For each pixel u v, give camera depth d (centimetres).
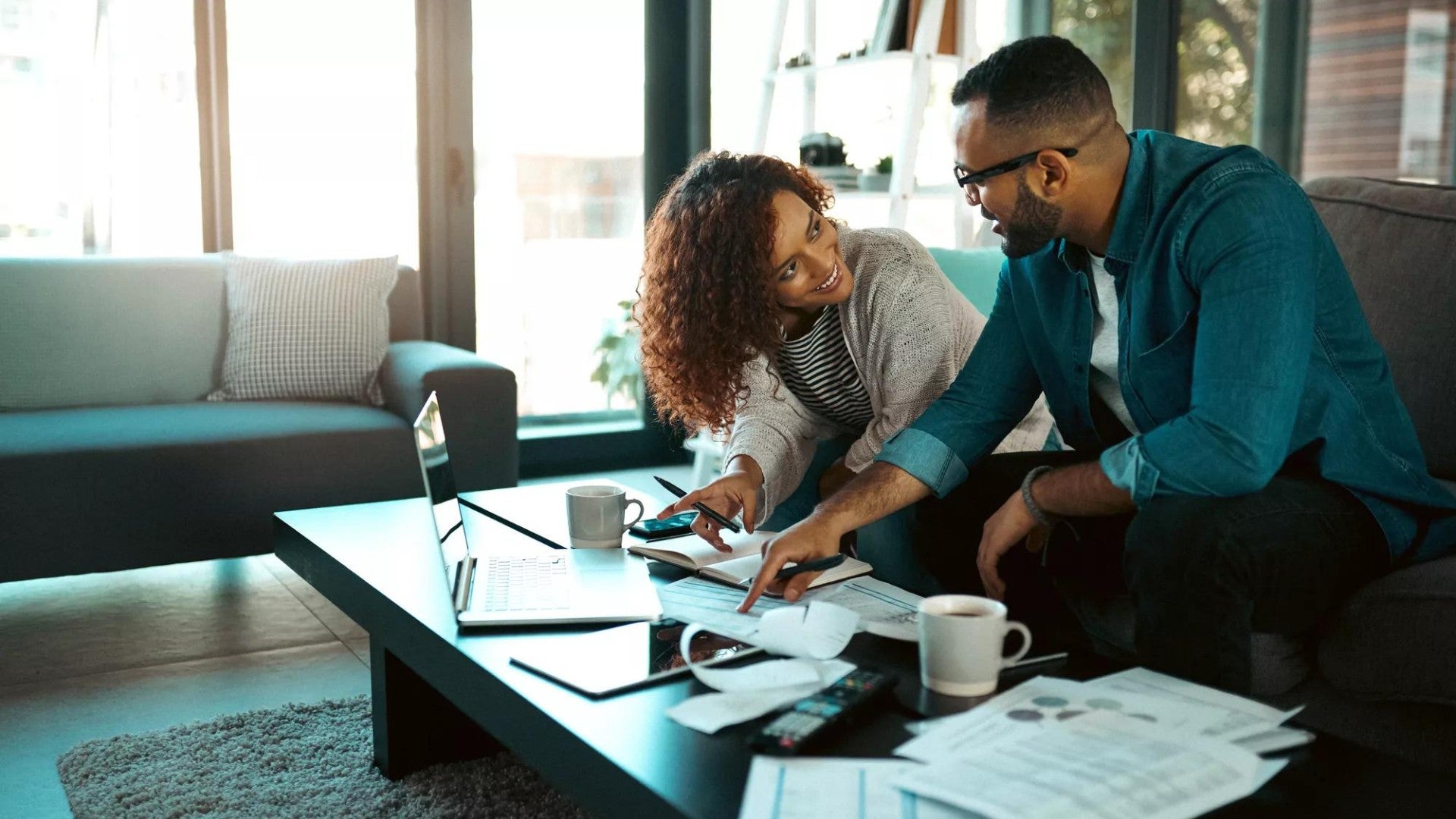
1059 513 147
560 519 192
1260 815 88
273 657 232
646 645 126
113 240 354
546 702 110
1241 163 142
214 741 187
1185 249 142
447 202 390
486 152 396
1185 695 108
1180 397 149
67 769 177
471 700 125
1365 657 138
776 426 200
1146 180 147
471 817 160
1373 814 88
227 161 362
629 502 175
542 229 409
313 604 266
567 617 134
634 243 425
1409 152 385
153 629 248
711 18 415
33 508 239
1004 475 171
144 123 354
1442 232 190
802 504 215
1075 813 83
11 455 238
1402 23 381
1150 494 135
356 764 179
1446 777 94
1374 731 144
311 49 372
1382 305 193
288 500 263
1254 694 145
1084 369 163
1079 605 161
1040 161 144
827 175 391
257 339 308
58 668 225
